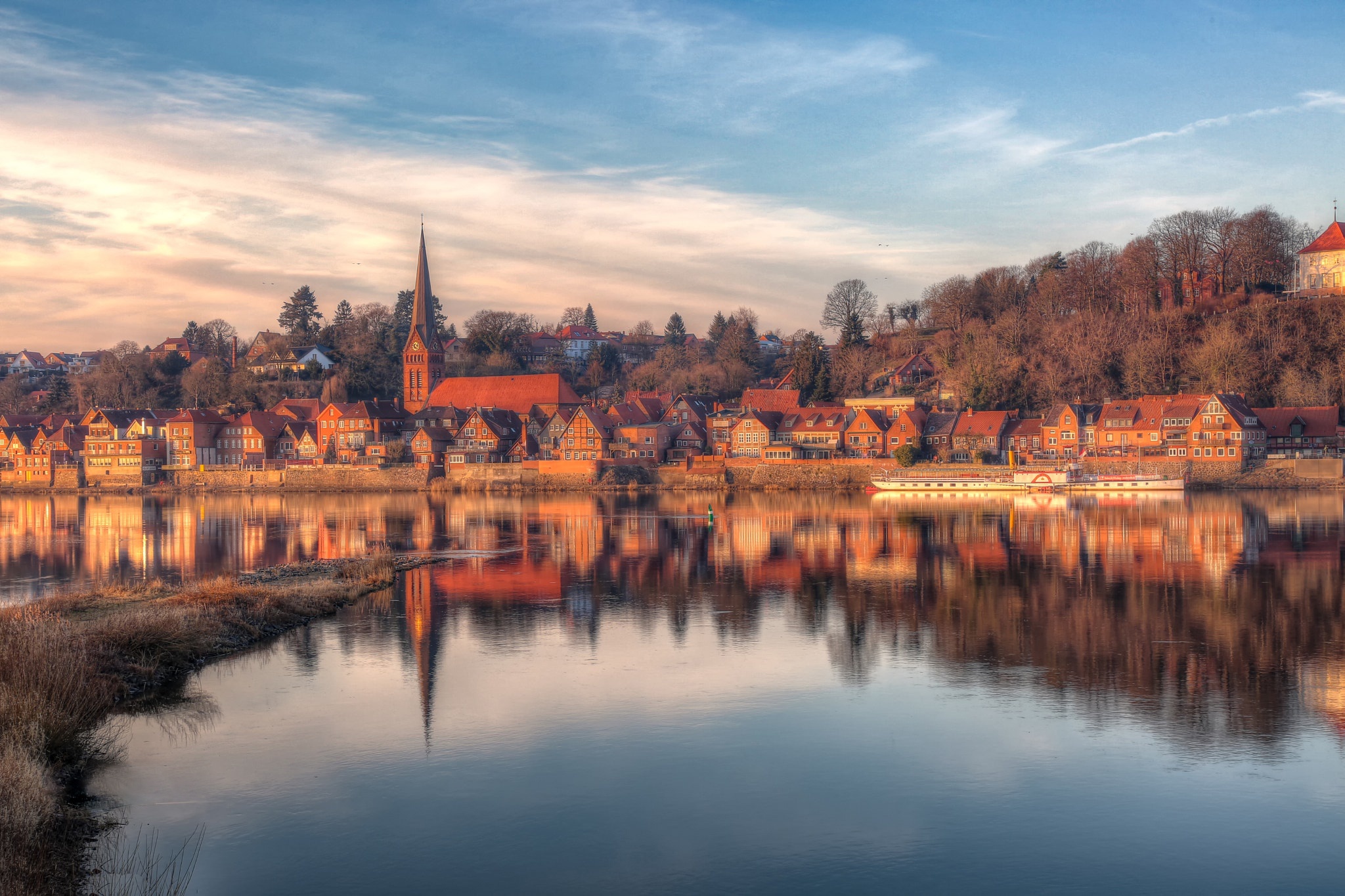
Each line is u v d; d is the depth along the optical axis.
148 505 164.88
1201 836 30.80
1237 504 129.38
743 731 40.31
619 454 187.25
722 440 190.62
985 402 188.12
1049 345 198.88
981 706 43.12
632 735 39.91
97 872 28.22
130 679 44.88
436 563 87.62
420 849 30.11
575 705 43.81
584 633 57.81
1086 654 51.66
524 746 38.59
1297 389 169.75
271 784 34.69
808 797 33.88
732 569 81.75
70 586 78.81
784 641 55.69
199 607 55.59
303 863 29.06
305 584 71.75
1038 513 123.25
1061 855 29.75
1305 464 151.12
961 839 30.78
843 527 110.75
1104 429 166.12
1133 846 30.20
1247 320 188.88
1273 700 43.38
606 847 30.31
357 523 126.69
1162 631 56.56
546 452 197.88
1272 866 28.97
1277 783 34.47
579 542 102.69
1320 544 89.56
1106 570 77.25
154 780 34.88
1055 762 36.62
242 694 44.84
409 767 36.41
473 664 50.75
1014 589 69.81
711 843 30.58
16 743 31.86
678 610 64.81
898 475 164.12
